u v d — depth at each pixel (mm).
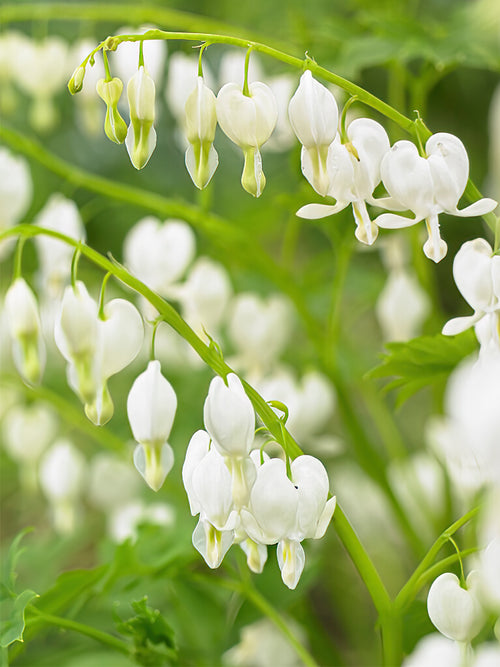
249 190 646
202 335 802
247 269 841
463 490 742
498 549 631
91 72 828
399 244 827
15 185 775
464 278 648
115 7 792
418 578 680
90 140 1293
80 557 1215
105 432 841
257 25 1097
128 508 842
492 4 793
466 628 654
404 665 729
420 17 1127
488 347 648
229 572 763
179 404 928
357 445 819
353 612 1052
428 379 722
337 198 648
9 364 838
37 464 968
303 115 640
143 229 791
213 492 642
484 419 584
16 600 703
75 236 782
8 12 792
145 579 764
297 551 650
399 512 822
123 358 669
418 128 649
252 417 644
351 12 1052
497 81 1192
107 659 817
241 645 802
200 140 646
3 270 1247
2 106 876
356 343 1149
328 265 963
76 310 664
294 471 650
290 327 886
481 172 1179
